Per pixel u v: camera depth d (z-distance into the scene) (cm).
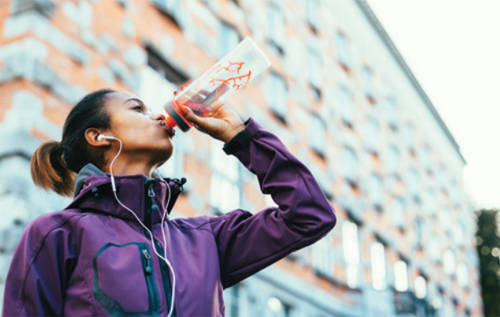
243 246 235
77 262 196
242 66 262
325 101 1688
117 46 891
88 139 236
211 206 1062
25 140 704
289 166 236
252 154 237
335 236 1585
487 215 3083
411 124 2409
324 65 1745
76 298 191
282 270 1280
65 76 782
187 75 1053
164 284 199
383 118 2130
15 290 193
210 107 253
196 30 1120
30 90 729
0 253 655
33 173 255
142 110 245
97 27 861
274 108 1393
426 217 2338
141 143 230
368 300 1642
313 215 227
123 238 202
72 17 822
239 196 1160
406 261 2038
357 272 1669
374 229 1834
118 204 210
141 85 945
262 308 1176
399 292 1819
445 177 2731
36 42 756
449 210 2677
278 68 1459
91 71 826
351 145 1798
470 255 2853
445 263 2462
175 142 1009
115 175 213
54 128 745
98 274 191
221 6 1243
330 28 1858
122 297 188
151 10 994
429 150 2577
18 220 670
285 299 1272
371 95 2061
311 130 1561
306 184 233
